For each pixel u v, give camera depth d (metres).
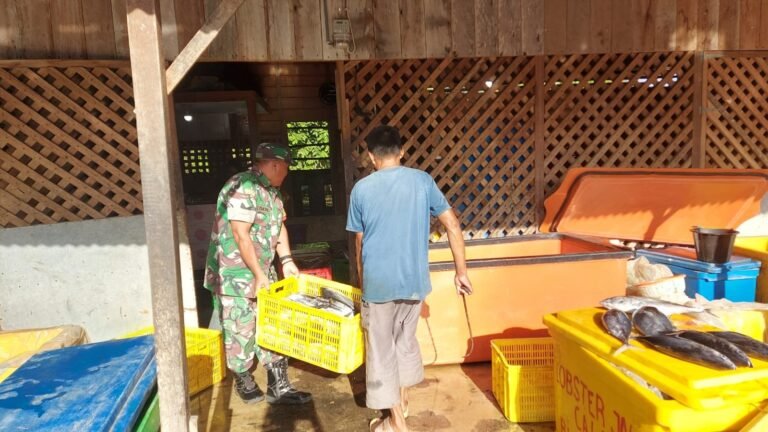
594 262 3.89
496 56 5.13
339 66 4.88
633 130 5.54
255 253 3.30
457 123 5.21
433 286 3.83
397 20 4.92
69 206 4.32
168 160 2.17
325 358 3.06
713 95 5.58
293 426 3.17
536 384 3.08
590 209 4.98
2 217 4.15
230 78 8.00
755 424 1.79
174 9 4.38
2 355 3.35
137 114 2.12
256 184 3.31
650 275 4.09
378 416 3.25
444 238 5.34
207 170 8.77
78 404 1.95
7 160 4.12
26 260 4.23
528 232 5.55
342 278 5.52
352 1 4.80
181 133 8.60
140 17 2.08
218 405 3.47
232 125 8.71
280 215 3.56
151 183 2.16
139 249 4.48
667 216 4.57
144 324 4.53
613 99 5.46
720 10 5.44
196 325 4.55
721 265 3.99
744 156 5.73
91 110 4.37
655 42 5.37
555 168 5.47
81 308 4.40
